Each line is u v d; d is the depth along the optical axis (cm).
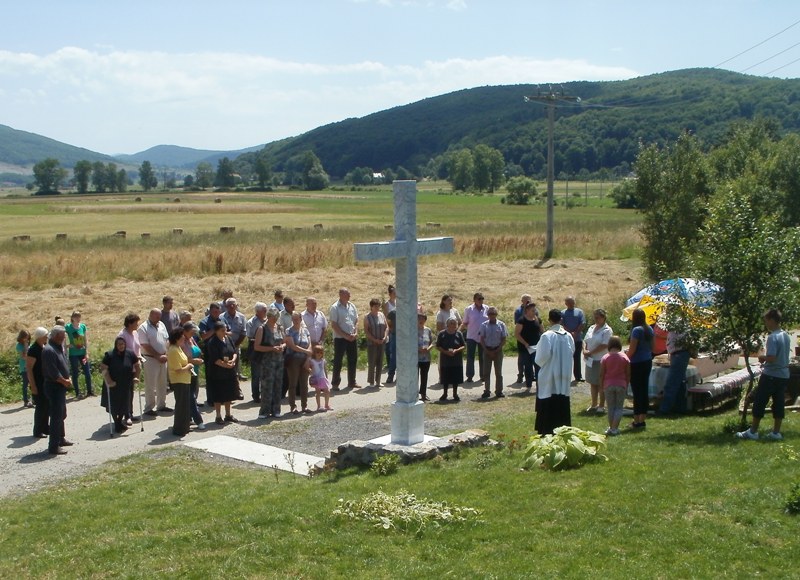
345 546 802
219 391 1523
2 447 1393
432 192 18738
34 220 8750
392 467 1077
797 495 830
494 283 3794
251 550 805
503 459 1109
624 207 11325
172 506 1018
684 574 694
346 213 10225
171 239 5356
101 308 2988
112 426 1456
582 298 3256
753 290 1214
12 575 798
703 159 3700
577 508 869
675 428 1302
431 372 2114
